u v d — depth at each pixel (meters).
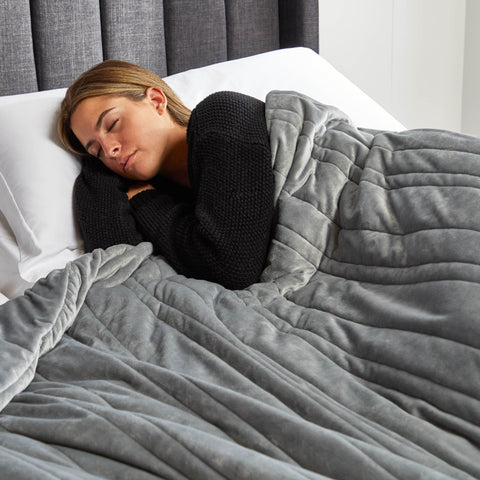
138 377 0.92
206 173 1.22
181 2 1.98
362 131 1.34
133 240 1.31
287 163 1.24
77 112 1.33
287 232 1.19
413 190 1.10
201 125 1.26
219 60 2.11
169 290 1.13
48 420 0.85
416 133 1.20
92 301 1.13
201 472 0.74
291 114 1.29
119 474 0.77
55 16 1.73
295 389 0.87
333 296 1.08
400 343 0.91
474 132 3.02
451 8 2.88
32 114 1.46
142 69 1.41
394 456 0.74
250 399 0.84
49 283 1.14
